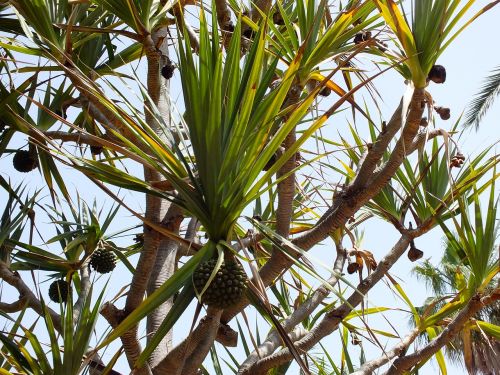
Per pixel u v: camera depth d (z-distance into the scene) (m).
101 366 3.45
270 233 2.69
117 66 4.12
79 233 4.21
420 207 4.19
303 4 3.43
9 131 4.16
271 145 2.65
